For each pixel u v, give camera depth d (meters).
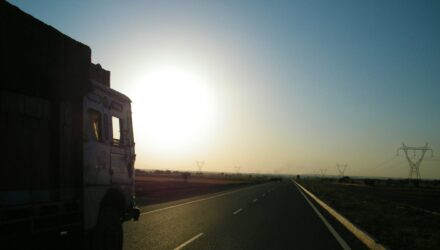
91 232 8.31
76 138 7.70
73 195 7.54
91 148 8.31
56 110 7.14
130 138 10.79
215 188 57.62
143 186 49.03
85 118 8.11
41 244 6.79
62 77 7.30
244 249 11.79
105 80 9.89
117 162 9.82
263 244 12.67
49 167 6.93
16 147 6.21
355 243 13.23
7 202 5.95
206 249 11.66
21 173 6.29
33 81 6.57
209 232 15.01
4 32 5.96
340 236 14.73
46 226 6.67
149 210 23.70
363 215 21.28
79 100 7.83
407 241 12.84
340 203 30.34
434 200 46.88
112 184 9.40
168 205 27.69
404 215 22.16
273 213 23.28
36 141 6.66
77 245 7.84
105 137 9.12
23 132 6.39
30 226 6.27
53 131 7.08
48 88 6.93
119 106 10.08
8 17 6.04
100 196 8.66
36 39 6.65
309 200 37.09
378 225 16.95
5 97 6.05
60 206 7.05
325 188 65.94
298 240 13.59
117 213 9.55
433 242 12.75
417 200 46.09
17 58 6.23
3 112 6.00
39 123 6.75
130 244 12.25
